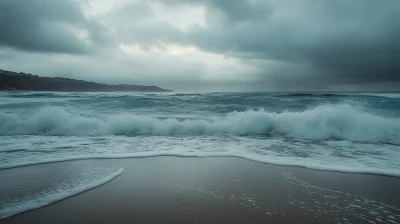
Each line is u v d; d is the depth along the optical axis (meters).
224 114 12.81
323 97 19.22
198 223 2.70
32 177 4.20
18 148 6.46
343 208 3.09
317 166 4.84
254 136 8.52
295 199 3.36
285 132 8.84
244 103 16.70
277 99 18.08
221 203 3.23
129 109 14.38
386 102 14.98
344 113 8.54
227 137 8.33
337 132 8.20
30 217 2.84
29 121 9.21
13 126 9.10
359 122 8.20
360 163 5.08
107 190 3.67
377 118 8.33
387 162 5.16
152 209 3.05
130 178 4.21
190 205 3.16
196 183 3.97
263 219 2.80
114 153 5.97
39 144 7.03
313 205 3.17
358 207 3.12
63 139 7.87
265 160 5.32
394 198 3.38
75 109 13.86
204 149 6.44
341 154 5.89
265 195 3.49
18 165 4.87
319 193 3.57
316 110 9.55
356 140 7.69
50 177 4.20
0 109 13.00
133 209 3.05
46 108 10.01
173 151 6.15
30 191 3.59
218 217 2.84
